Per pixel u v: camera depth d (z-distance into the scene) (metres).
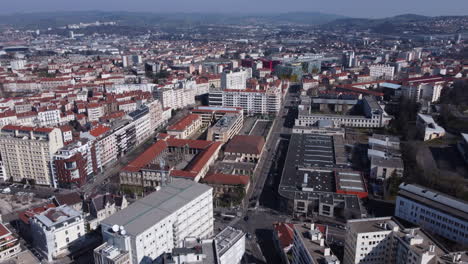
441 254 181.25
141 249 192.38
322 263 176.62
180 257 169.50
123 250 189.62
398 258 196.88
